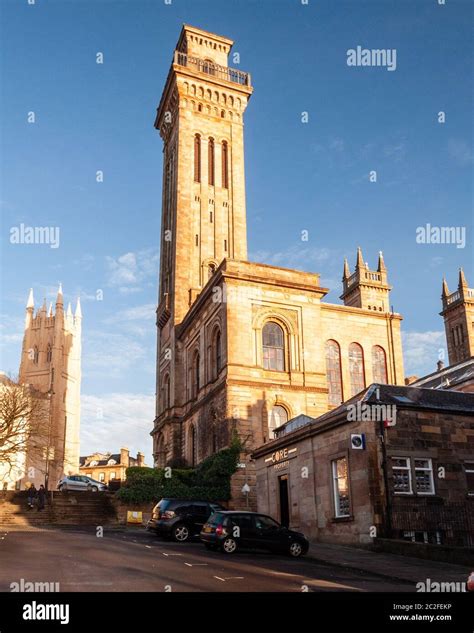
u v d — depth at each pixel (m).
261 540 23.45
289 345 47.88
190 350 56.94
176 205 65.81
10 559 19.61
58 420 119.38
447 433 27.55
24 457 86.00
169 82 73.88
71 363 127.88
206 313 51.84
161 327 67.94
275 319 48.34
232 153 71.44
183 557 21.53
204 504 30.22
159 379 66.19
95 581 15.43
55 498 43.50
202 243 65.50
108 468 121.75
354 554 24.02
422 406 27.33
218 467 42.41
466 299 94.62
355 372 60.78
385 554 23.86
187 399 56.31
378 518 25.14
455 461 27.28
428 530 25.72
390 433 26.45
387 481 25.66
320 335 49.19
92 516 41.31
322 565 21.25
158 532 29.31
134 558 20.64
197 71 72.12
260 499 36.50
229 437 43.50
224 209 68.56
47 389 120.12
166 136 76.75
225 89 73.25
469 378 46.62
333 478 28.55
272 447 35.09
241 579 16.62
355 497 26.48
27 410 61.69
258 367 46.16
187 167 67.94
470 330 93.62
